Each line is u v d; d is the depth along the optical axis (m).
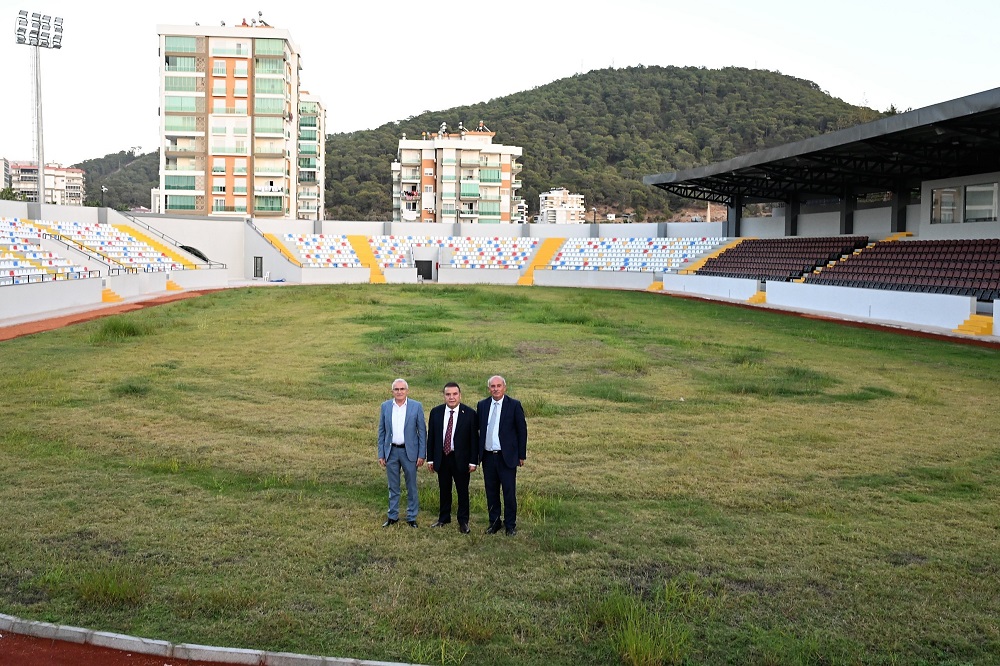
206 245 67.62
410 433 9.37
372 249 71.88
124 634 6.70
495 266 72.31
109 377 18.47
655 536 9.21
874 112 124.25
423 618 7.11
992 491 10.98
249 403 16.02
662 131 172.25
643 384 19.00
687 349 25.36
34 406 15.19
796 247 54.06
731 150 161.88
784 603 7.56
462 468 9.26
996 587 7.94
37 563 8.12
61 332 26.80
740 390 18.34
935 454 12.84
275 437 13.37
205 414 14.90
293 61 85.50
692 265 62.88
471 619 7.08
